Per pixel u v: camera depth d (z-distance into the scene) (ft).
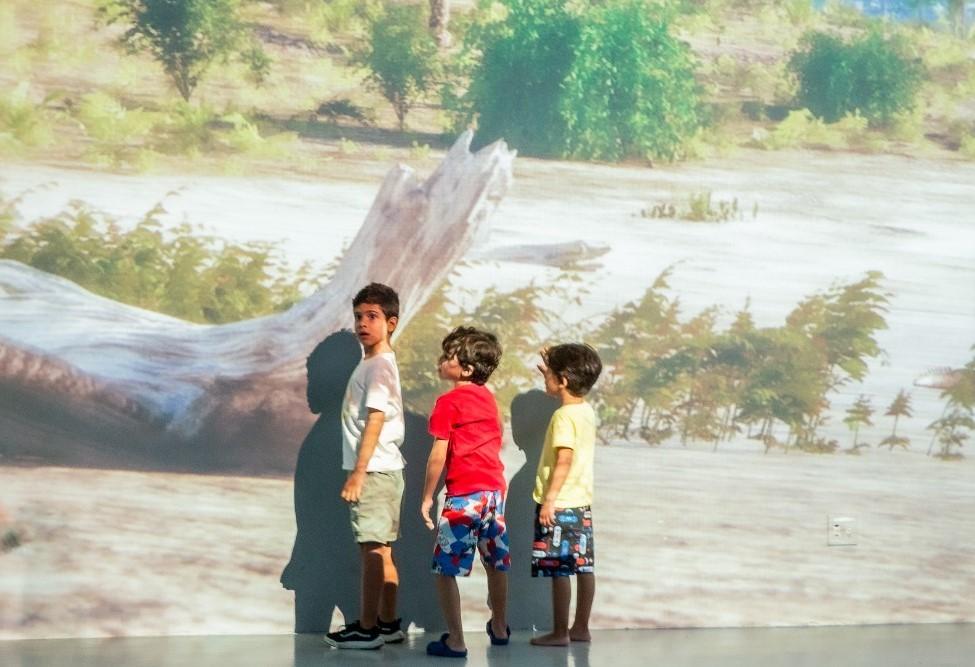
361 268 20.52
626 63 21.63
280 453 19.98
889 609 22.08
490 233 21.02
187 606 19.44
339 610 20.02
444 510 18.60
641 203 21.63
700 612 21.33
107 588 19.16
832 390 22.15
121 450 19.44
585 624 19.70
